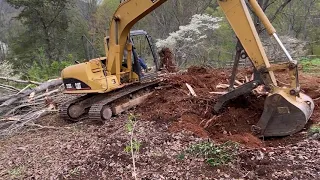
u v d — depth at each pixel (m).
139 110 7.93
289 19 26.08
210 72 10.11
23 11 31.16
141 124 6.88
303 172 4.62
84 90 7.92
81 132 7.12
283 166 4.83
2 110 9.40
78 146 6.30
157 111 7.36
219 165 5.01
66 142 6.61
